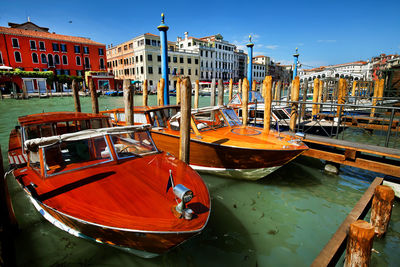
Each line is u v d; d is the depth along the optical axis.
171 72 51.75
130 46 51.56
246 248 3.82
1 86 33.00
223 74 65.44
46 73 35.34
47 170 3.59
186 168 4.23
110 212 2.98
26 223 4.26
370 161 5.97
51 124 5.20
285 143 6.01
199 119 7.00
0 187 2.76
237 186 6.05
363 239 2.67
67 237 3.92
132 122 6.75
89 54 43.09
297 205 5.17
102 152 4.02
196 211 3.14
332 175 6.78
